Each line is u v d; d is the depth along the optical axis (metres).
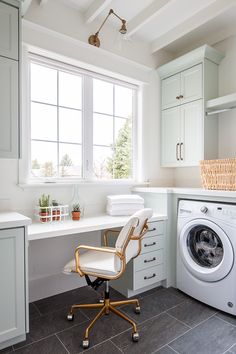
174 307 2.03
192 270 2.13
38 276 2.20
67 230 1.77
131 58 2.77
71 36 2.31
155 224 2.29
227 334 1.68
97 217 2.30
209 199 2.08
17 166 2.07
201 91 2.58
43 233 1.65
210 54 2.59
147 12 2.33
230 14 2.40
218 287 1.94
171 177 3.21
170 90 2.94
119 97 2.84
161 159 3.07
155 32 2.74
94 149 2.63
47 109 2.32
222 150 2.72
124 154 2.89
